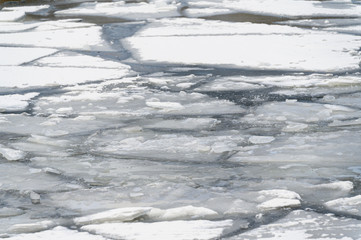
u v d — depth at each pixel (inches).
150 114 326.0
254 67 454.0
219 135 283.3
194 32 627.2
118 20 745.6
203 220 189.2
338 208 196.7
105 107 343.0
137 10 840.3
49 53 527.5
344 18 739.4
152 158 251.9
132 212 192.1
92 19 761.0
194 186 218.4
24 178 230.4
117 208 200.4
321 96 360.8
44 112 336.2
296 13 786.8
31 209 201.0
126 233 180.4
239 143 269.9
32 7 906.1
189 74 436.5
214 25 680.4
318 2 915.4
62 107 346.6
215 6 874.1
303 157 248.1
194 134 285.9
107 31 652.1
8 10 869.8
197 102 352.2
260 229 182.1
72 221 190.9
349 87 383.2
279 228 182.5
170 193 211.9
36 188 219.5
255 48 526.9
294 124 297.0
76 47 557.9
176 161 247.4
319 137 275.3
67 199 209.0
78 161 249.8
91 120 316.2
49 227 186.4
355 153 251.8
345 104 339.6
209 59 486.9
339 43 547.2
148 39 589.3
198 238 176.4
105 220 189.8
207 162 245.6
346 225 183.5
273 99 355.9
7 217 194.9
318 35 596.1
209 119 310.7
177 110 334.6
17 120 318.3
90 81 418.3
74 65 473.7
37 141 277.6
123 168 240.1
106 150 264.2
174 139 278.2
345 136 275.9
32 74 440.5
